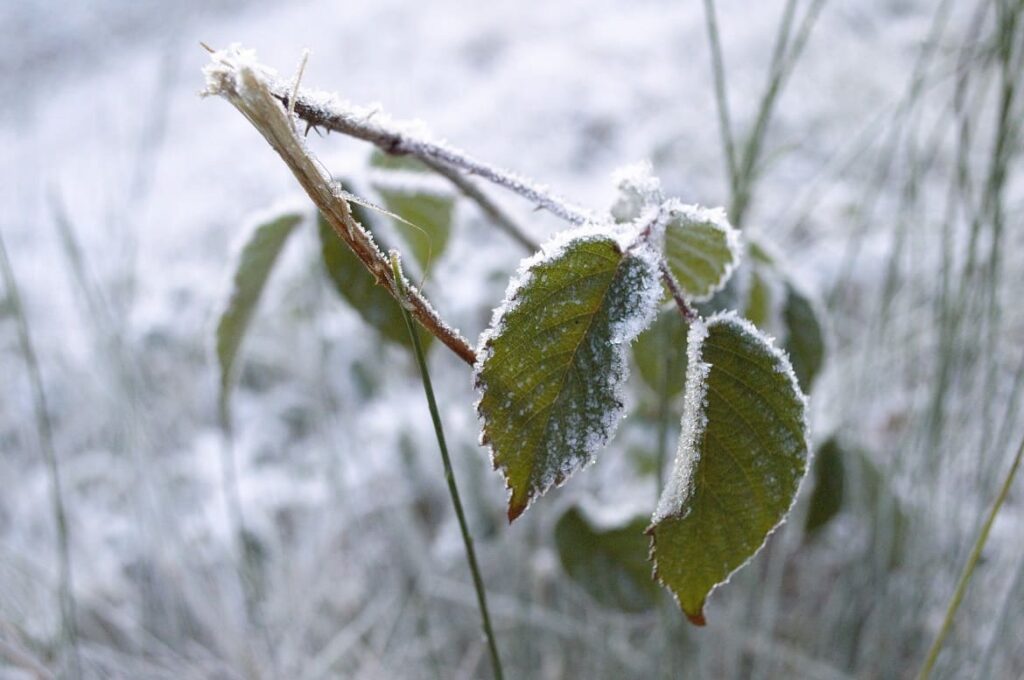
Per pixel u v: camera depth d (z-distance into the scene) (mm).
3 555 590
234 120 1529
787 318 394
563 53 1420
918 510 497
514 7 1687
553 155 1142
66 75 1963
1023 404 556
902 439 519
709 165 956
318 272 645
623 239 250
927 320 583
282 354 810
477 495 579
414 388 706
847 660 527
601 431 244
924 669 327
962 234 683
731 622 545
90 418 776
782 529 529
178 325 800
